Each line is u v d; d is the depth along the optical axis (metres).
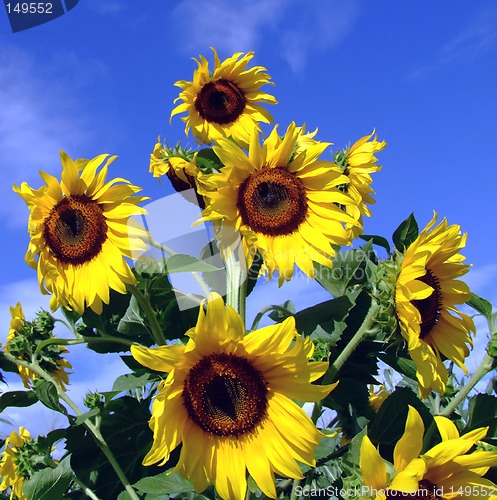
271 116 0.70
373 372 0.56
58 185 0.53
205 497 0.51
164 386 0.40
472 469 0.42
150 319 0.52
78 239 0.52
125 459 0.54
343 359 0.48
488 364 0.50
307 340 0.41
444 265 0.51
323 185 0.52
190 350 0.41
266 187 0.51
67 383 0.64
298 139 0.58
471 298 0.52
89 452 0.54
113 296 0.60
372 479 0.39
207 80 0.69
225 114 0.69
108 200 0.52
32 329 0.60
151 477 0.47
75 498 0.56
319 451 0.47
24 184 0.53
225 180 0.50
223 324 0.41
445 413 0.51
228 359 0.42
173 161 0.61
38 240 0.52
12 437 0.64
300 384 0.42
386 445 0.52
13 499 0.63
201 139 0.68
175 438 0.41
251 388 0.42
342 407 0.56
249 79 0.70
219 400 0.43
